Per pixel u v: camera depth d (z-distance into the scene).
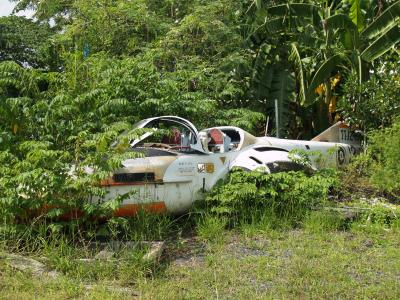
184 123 8.30
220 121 11.77
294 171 8.62
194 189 7.87
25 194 6.62
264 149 9.14
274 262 6.28
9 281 5.50
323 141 11.61
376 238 7.28
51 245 6.39
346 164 10.79
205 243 7.12
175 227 7.84
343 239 7.19
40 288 5.38
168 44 14.09
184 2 16.38
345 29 13.44
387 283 5.64
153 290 5.41
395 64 12.56
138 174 7.37
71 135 7.39
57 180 6.61
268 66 15.13
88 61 10.27
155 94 10.25
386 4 14.62
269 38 15.19
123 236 7.12
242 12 15.91
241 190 7.82
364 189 9.63
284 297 5.24
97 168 6.79
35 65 19.47
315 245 6.94
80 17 15.73
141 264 5.94
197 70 13.52
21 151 7.14
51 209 6.75
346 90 12.35
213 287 5.57
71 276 5.78
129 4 15.51
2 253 6.16
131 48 14.88
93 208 6.70
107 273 5.82
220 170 8.28
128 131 7.92
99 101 8.30
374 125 11.95
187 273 5.96
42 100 7.71
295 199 8.14
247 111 12.61
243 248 6.89
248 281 5.73
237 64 14.24
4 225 6.60
